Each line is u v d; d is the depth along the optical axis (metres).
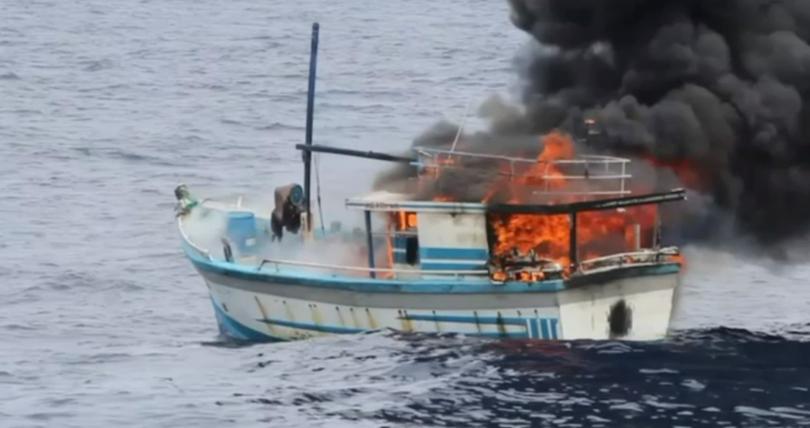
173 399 114.75
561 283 119.44
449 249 124.31
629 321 122.25
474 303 122.00
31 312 144.88
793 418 106.69
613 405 109.06
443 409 109.19
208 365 124.00
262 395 114.38
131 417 111.19
